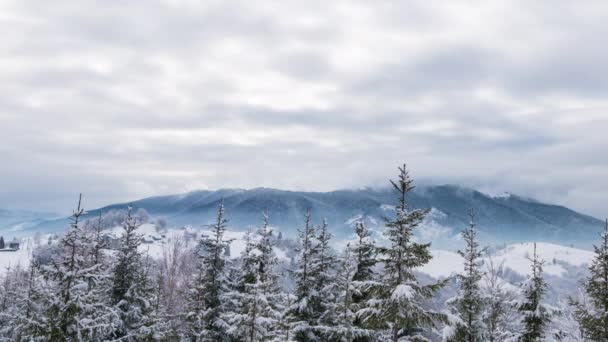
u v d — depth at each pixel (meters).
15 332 24.73
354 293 22.78
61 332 20.38
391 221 17.33
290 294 24.28
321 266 24.48
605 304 20.25
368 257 22.83
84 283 21.14
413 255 17.31
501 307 23.75
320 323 23.77
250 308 22.12
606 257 20.38
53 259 21.62
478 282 22.98
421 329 20.95
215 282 28.53
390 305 17.14
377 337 21.89
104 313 24.33
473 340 21.94
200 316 27.50
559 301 25.44
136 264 27.89
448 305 22.72
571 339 23.12
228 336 27.88
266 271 24.66
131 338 26.62
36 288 22.84
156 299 33.19
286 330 23.03
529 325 21.47
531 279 21.67
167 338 32.88
